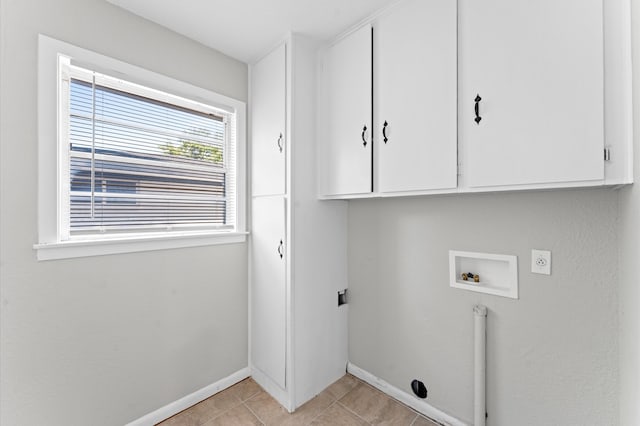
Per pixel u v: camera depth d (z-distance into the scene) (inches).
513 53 40.7
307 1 55.9
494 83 42.6
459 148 46.8
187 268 68.1
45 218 49.4
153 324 62.6
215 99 73.4
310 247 70.9
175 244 65.9
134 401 59.9
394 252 70.4
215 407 67.9
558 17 36.9
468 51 45.5
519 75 40.2
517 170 40.5
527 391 50.8
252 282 80.4
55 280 50.6
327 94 70.6
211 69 72.6
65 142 53.2
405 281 68.4
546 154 38.0
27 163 47.8
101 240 55.1
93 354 54.8
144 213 63.7
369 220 75.6
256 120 78.8
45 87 49.1
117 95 60.1
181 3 56.6
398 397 69.5
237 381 77.9
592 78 34.7
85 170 55.6
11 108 46.2
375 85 60.0
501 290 53.5
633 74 31.8
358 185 62.7
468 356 58.2
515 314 51.9
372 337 75.4
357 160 62.9
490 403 55.1
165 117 67.1
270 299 73.0
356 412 65.7
